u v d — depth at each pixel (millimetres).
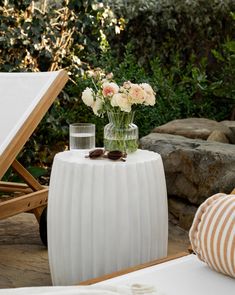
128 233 2521
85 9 5098
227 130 4352
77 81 5148
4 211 3035
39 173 4570
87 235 2516
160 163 2680
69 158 2623
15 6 4797
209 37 5785
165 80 5227
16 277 2955
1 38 4734
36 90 3174
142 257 2580
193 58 5488
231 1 5691
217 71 5727
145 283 1894
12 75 3303
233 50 5191
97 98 2771
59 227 2580
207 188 3566
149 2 5590
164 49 5758
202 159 3602
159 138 3963
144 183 2557
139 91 2668
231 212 1914
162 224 2664
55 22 5074
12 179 4547
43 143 5258
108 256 2516
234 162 3504
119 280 1934
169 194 3830
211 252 1921
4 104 3180
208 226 1946
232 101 5410
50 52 4977
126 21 5426
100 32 5262
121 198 2502
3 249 3371
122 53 5711
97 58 5402
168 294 1812
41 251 3342
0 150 2951
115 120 2729
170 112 5090
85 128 2814
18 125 3029
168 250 3357
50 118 5008
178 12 5660
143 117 5023
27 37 4836
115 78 5133
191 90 5488
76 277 2566
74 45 5223
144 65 5738
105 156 2613
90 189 2492
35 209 3346
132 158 2637
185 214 3707
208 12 5684
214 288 1855
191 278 1934
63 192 2555
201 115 5336
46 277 2959
